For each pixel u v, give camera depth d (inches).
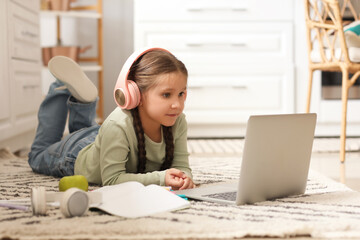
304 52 120.6
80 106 62.1
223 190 47.7
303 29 120.1
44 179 60.2
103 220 36.7
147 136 50.6
